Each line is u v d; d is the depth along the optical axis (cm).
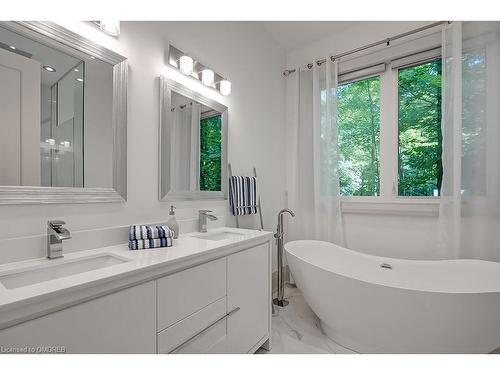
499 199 184
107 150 130
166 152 161
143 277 93
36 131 107
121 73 136
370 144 253
